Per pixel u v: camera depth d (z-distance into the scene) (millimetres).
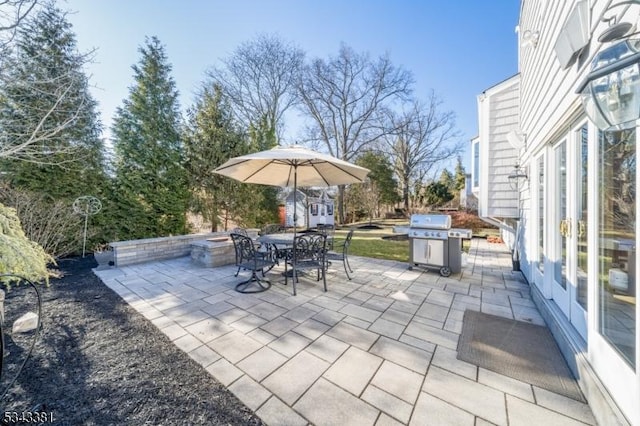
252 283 4086
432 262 4691
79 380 1856
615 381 1481
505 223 6152
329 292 3727
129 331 2570
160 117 7477
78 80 4562
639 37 1217
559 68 2539
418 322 2797
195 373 1950
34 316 2627
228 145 8766
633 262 1464
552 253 2979
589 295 1820
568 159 2486
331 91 15844
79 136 6293
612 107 1179
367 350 2262
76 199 5914
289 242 4035
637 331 1274
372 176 19922
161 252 5762
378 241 8914
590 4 1819
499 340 2432
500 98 5445
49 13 5824
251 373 1953
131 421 1521
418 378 1904
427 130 18719
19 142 4773
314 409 1620
